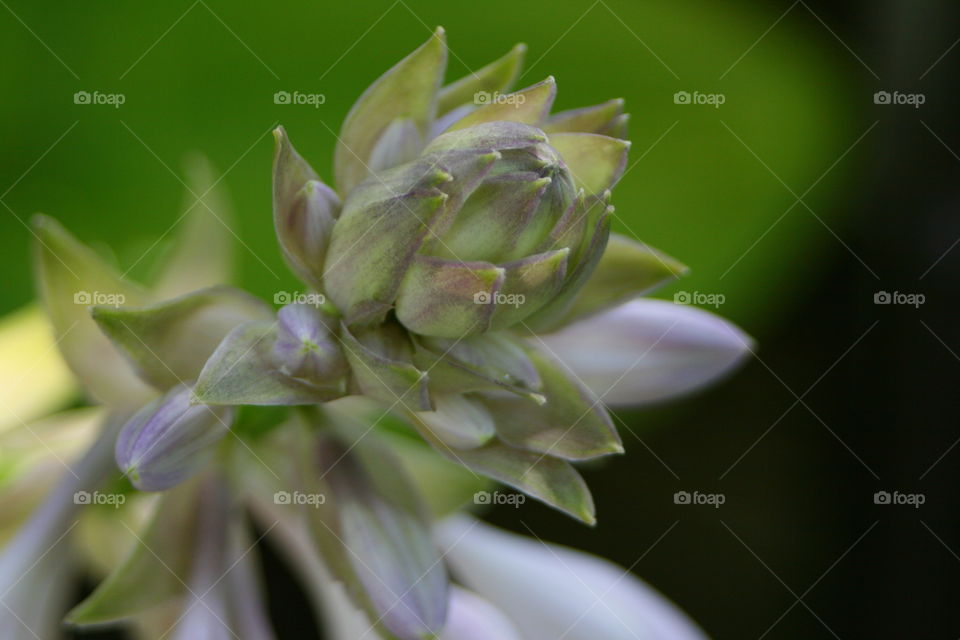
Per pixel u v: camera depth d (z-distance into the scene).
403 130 0.29
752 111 0.35
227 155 0.34
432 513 0.30
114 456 0.29
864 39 0.37
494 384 0.28
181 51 0.34
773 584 0.37
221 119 0.34
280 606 0.35
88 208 0.34
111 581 0.28
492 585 0.31
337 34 0.34
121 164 0.34
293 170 0.28
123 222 0.34
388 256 0.27
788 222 0.35
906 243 0.38
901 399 0.38
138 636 0.30
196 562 0.29
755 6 0.35
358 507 0.29
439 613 0.28
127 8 0.34
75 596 0.31
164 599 0.29
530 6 0.35
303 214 0.28
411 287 0.28
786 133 0.35
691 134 0.35
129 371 0.29
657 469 0.38
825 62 0.35
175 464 0.28
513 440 0.28
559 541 0.37
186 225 0.31
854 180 0.37
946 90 0.37
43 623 0.29
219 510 0.29
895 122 0.37
